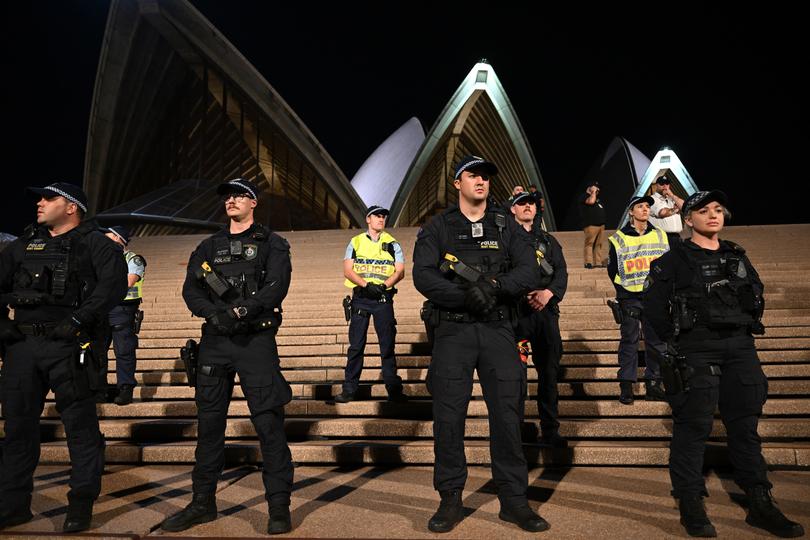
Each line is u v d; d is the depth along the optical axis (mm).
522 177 41000
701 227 3035
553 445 4164
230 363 3070
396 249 5418
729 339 2881
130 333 5477
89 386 2947
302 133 33438
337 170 35094
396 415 5078
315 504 3318
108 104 34094
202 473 3018
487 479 3805
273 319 3143
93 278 3113
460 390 2975
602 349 6215
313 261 12180
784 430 4262
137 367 6754
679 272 2984
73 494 2869
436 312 3104
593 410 4832
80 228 3150
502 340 3031
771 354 5488
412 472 4051
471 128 38594
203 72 33469
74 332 2904
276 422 3033
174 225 27344
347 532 2844
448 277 3119
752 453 2842
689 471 2820
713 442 4246
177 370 6723
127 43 31516
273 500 2916
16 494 2945
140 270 5586
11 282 3121
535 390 5297
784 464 3883
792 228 12539
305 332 7715
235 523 3006
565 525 2879
